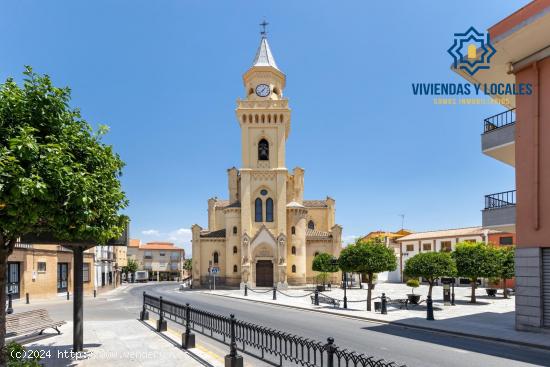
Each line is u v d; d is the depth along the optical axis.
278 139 57.22
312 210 66.75
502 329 16.75
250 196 56.12
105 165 9.92
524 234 16.34
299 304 29.84
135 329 16.75
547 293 15.53
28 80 8.62
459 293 41.50
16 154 7.20
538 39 15.56
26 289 33.28
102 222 9.71
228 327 15.30
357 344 14.12
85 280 44.66
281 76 60.44
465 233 56.06
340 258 25.92
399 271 67.62
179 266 111.38
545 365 11.10
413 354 12.48
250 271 53.78
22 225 7.71
